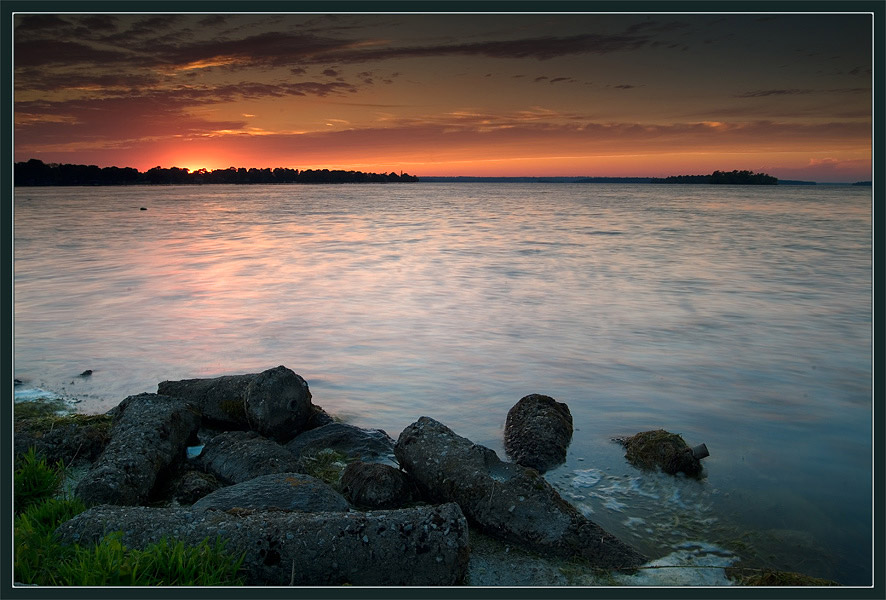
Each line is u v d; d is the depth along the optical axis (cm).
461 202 9950
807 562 598
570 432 873
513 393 1058
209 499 601
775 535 642
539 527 596
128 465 662
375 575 507
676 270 2455
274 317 1628
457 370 1177
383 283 2170
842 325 1554
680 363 1229
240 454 737
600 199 11031
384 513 542
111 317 1620
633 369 1189
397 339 1402
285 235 4053
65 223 4856
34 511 590
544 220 5456
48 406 976
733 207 7581
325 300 1867
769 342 1389
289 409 846
